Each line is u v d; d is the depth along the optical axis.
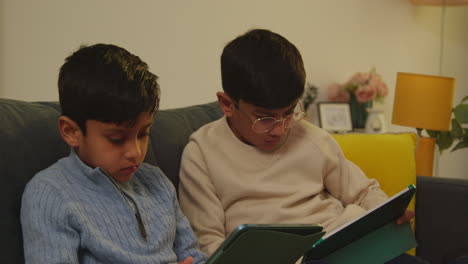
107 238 0.93
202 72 2.63
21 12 2.02
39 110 1.07
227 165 1.32
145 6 2.37
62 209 0.89
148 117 0.95
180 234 1.12
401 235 1.21
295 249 0.88
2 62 2.00
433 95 2.40
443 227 1.60
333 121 3.07
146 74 0.96
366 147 1.64
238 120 1.30
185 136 1.42
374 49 3.49
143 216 1.01
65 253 0.85
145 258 0.95
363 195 1.44
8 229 0.90
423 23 3.80
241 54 1.22
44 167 1.00
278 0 2.94
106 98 0.88
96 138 0.92
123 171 0.95
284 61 1.20
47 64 2.10
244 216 1.29
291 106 1.21
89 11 2.19
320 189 1.38
